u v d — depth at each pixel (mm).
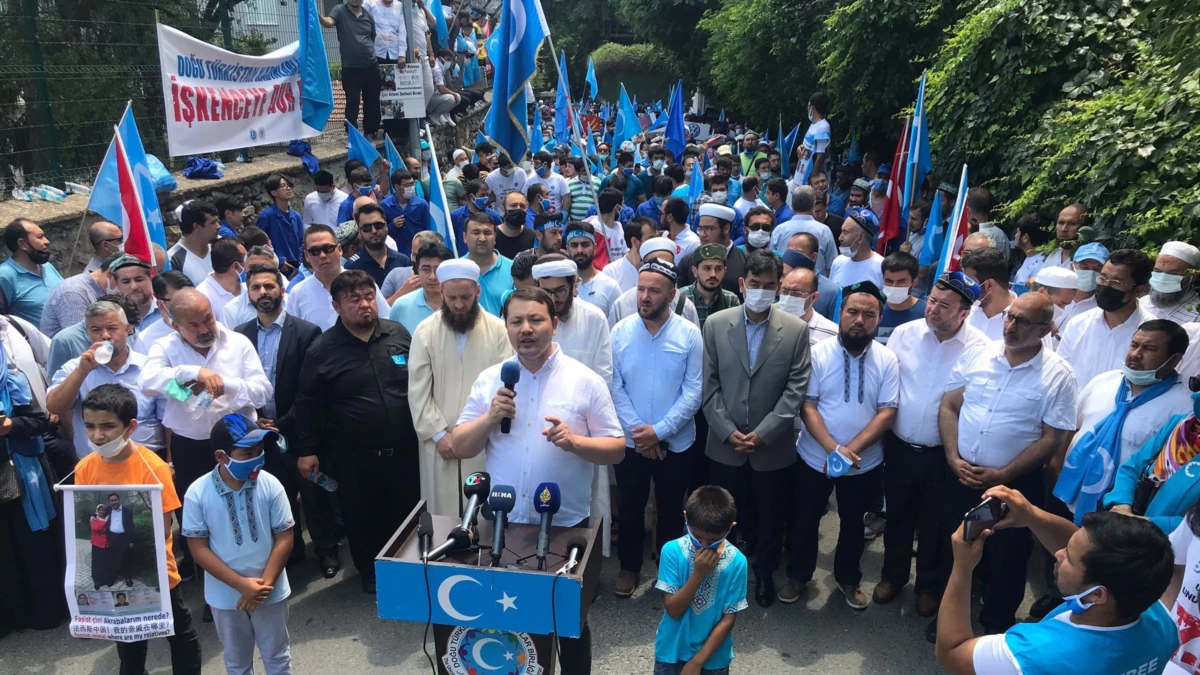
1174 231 5488
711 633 3447
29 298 5656
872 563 5375
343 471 4828
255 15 10891
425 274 5133
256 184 9641
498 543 2740
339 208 9016
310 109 9602
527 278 5273
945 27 10594
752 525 5254
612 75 33812
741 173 15531
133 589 3508
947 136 8781
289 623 4707
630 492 4863
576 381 3580
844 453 4430
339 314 4719
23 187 7379
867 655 4398
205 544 3531
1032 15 7633
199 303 4492
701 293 5410
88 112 7906
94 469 3727
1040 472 4363
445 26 16469
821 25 14266
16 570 4559
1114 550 2221
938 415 4500
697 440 5320
